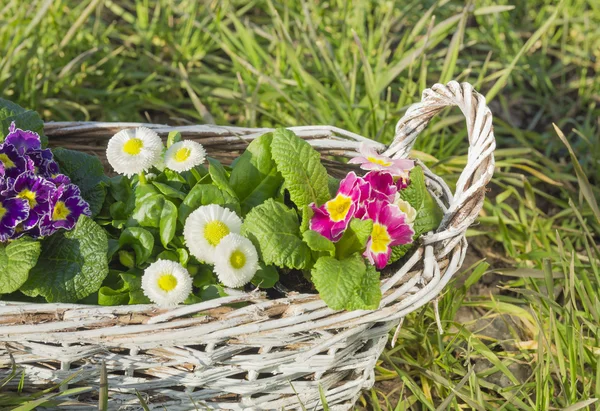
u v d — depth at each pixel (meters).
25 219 1.08
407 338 1.26
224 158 1.25
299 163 1.12
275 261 1.09
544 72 1.69
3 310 1.04
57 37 1.55
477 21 1.83
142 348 1.07
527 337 1.31
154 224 1.14
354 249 1.11
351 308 1.06
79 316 1.05
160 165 1.15
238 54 1.59
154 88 1.58
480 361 1.27
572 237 1.44
